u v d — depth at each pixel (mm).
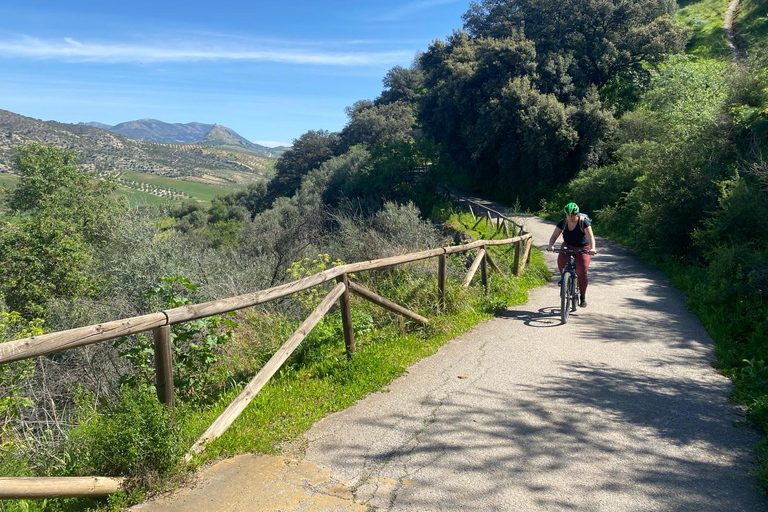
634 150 25547
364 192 40594
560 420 4168
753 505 2992
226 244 17578
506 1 51000
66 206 27562
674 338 6793
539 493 3102
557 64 40219
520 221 26000
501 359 5797
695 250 12883
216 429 3715
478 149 41688
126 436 3119
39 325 6422
